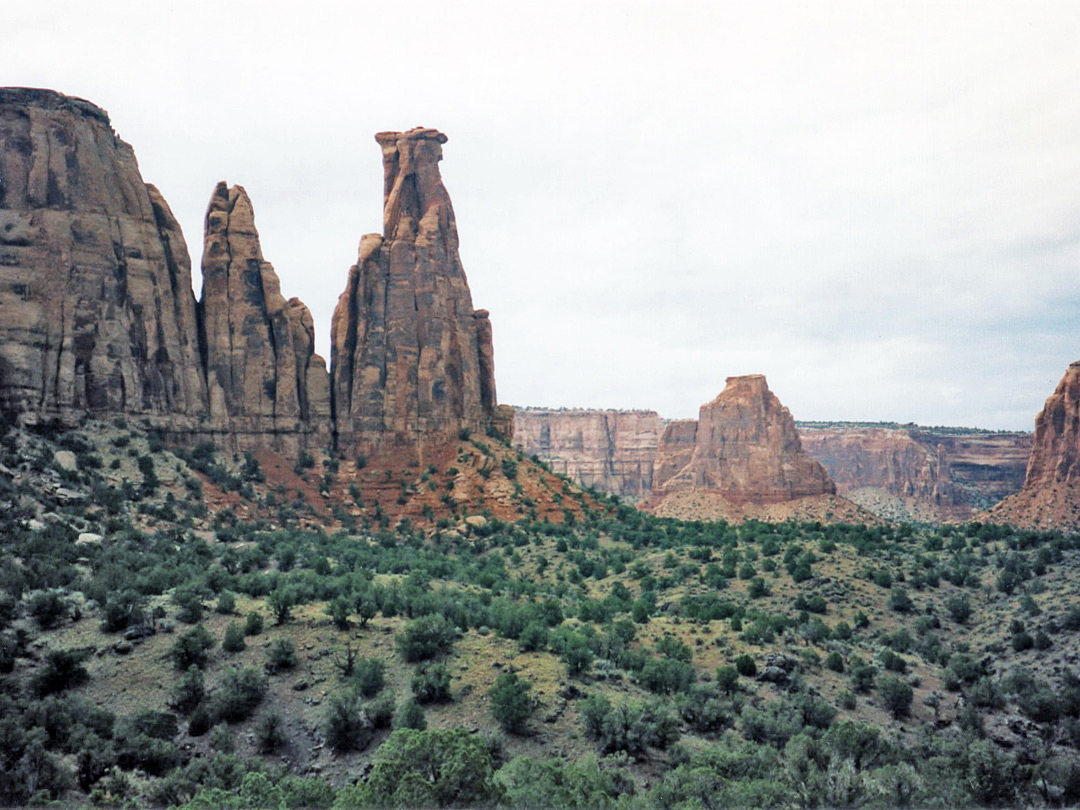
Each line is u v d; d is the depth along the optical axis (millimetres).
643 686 81312
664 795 56500
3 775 54812
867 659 104312
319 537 135250
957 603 125938
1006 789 67812
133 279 139750
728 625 105250
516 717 68438
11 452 112812
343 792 53906
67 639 76438
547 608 99125
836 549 152500
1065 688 97000
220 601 84625
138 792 57688
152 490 124688
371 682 72750
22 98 133250
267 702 71125
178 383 145875
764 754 65812
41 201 130125
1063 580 129500
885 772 63000
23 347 122875
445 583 113562
